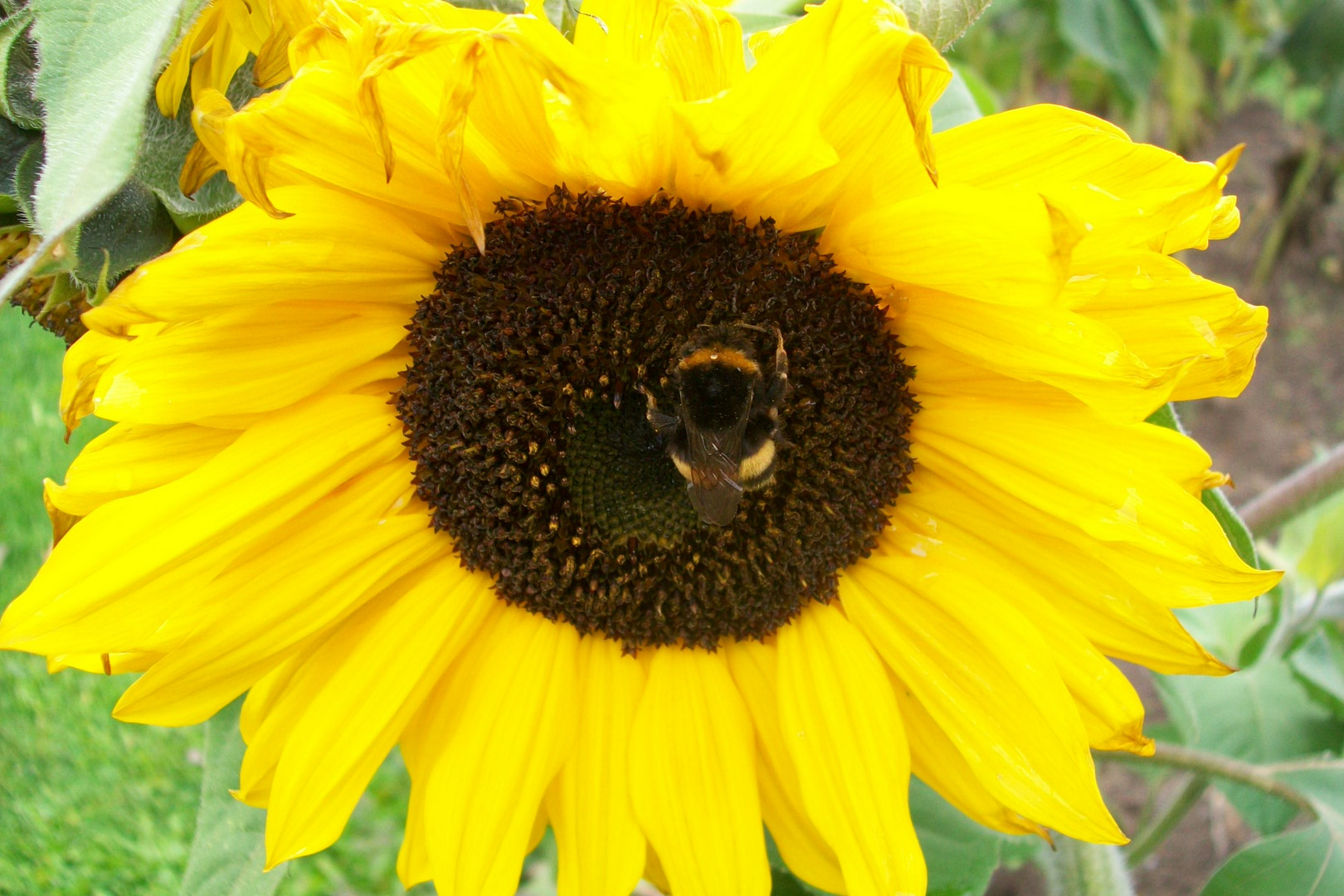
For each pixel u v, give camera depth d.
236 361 0.28
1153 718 0.58
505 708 0.30
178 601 0.28
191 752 0.53
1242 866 0.35
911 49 0.26
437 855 0.29
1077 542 0.29
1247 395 0.76
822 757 0.30
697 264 0.29
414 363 0.29
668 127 0.27
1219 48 0.83
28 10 0.26
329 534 0.29
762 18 0.30
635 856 0.30
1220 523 0.30
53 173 0.24
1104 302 0.28
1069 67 0.87
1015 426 0.29
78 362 0.28
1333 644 0.42
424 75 0.27
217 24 0.28
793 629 0.30
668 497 0.30
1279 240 0.84
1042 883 0.53
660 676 0.30
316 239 0.28
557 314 0.29
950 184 0.28
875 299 0.29
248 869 0.31
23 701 0.54
